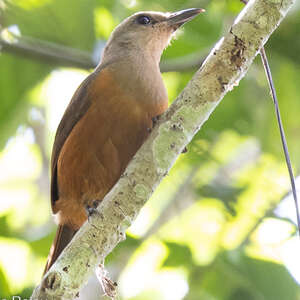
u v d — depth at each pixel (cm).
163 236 1434
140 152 707
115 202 695
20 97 1423
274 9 713
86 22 1353
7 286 1202
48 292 657
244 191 1399
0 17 1351
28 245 1333
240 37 711
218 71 711
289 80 1441
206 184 1399
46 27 1356
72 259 675
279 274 1184
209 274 1246
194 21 1431
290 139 1460
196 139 1473
